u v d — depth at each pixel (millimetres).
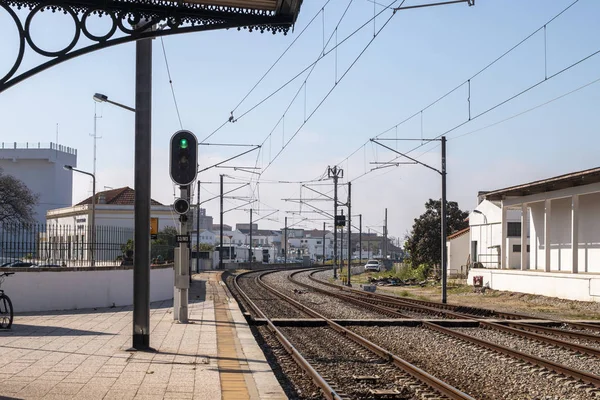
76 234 23297
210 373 10812
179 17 9078
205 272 66688
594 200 33906
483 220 48406
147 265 13383
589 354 15156
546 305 31078
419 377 11766
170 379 10250
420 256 62156
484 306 30734
